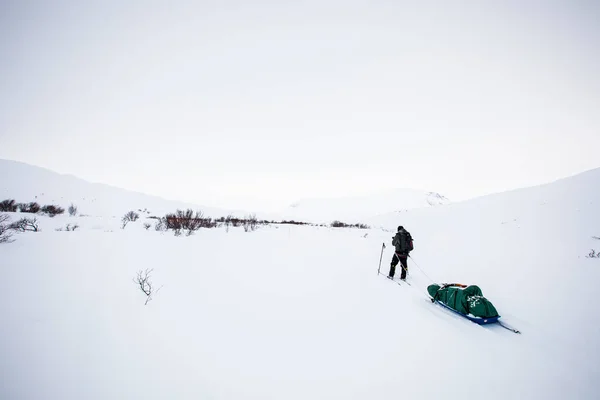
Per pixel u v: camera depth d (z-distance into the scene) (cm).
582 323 429
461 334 379
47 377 215
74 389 206
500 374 292
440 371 288
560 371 305
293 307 429
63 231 858
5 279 391
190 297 418
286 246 1020
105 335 286
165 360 259
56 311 321
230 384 237
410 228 2886
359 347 325
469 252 1098
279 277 581
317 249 1018
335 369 277
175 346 285
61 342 262
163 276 493
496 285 627
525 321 436
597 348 357
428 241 1622
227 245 896
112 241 743
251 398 223
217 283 498
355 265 782
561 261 868
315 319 394
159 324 325
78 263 508
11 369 217
